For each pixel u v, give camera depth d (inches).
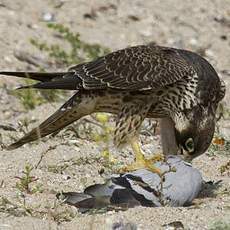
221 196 505.7
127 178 471.5
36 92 729.0
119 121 540.7
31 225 443.5
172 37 954.7
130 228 434.9
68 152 583.8
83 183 520.1
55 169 544.7
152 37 947.3
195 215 453.4
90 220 444.8
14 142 586.2
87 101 539.8
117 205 459.8
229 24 1000.2
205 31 979.3
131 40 930.7
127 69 532.1
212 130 546.0
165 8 1015.6
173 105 540.1
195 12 1017.5
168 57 540.1
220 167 561.3
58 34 887.7
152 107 544.7
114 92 535.2
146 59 537.0
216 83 545.6
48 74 534.0
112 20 971.9
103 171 544.1
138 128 540.7
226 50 937.5
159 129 626.5
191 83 535.8
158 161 513.0
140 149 561.3
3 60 792.9
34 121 671.8
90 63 538.0
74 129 620.4
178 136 544.7
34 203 479.5
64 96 743.1
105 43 906.7
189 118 539.8
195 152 543.2
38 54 821.2
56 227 441.7
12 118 688.4
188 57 546.3
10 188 504.7
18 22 888.9
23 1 951.0
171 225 440.8
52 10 952.9
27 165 530.9
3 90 732.0
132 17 983.6
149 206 466.6
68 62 824.3
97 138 516.1
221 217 448.8
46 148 588.4
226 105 741.9
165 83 526.9
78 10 971.3
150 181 471.5
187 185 474.0
